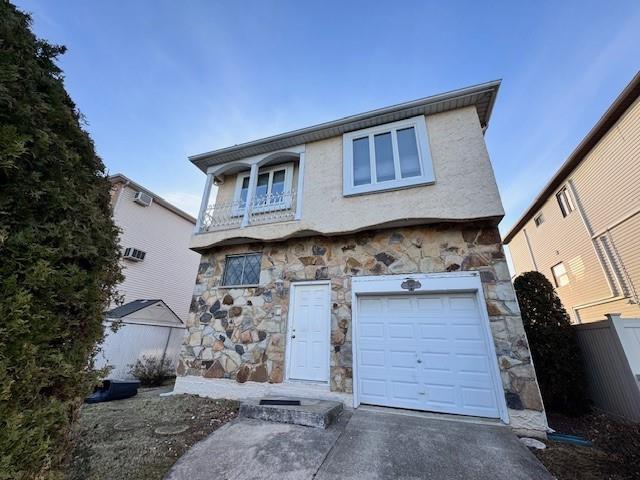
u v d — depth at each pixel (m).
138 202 12.19
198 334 6.75
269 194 7.72
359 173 6.41
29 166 1.85
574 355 5.20
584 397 4.93
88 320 2.17
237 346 6.30
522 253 15.12
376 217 5.75
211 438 3.87
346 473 3.03
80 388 2.07
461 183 5.45
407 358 5.14
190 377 6.41
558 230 11.78
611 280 9.28
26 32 2.06
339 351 5.47
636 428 3.08
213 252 7.54
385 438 3.80
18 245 1.67
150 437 3.88
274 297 6.40
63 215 2.00
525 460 3.28
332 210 6.24
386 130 6.47
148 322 9.95
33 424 1.64
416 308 5.37
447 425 4.20
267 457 3.35
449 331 5.05
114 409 5.09
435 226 5.65
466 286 5.07
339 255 6.18
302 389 5.44
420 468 3.12
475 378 4.69
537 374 5.22
